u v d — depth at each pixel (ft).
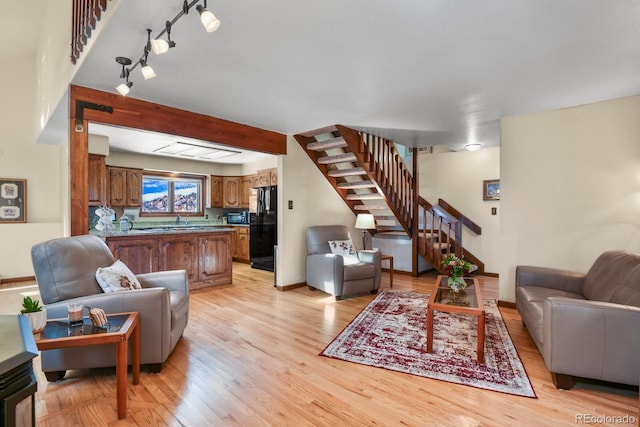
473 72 8.50
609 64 8.01
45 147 18.30
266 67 8.22
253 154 21.18
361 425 5.79
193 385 7.08
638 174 10.48
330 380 7.34
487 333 10.19
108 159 19.81
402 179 18.47
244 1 5.50
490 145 18.31
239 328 10.55
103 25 6.44
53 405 6.33
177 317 8.50
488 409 6.28
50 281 7.36
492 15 5.92
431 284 16.98
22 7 13.62
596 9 5.71
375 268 14.98
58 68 11.20
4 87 17.16
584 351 6.69
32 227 17.56
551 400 6.59
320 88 9.64
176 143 17.60
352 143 14.53
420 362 8.21
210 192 24.99
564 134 11.61
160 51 5.78
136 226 21.62
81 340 5.70
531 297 9.11
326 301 13.75
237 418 5.96
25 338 3.07
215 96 10.41
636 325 6.40
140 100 10.78
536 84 9.36
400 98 10.54
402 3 5.56
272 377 7.45
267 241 20.61
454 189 20.85
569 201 11.56
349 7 5.68
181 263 14.79
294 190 16.05
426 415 6.09
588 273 9.95
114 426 5.72
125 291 7.51
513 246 12.65
